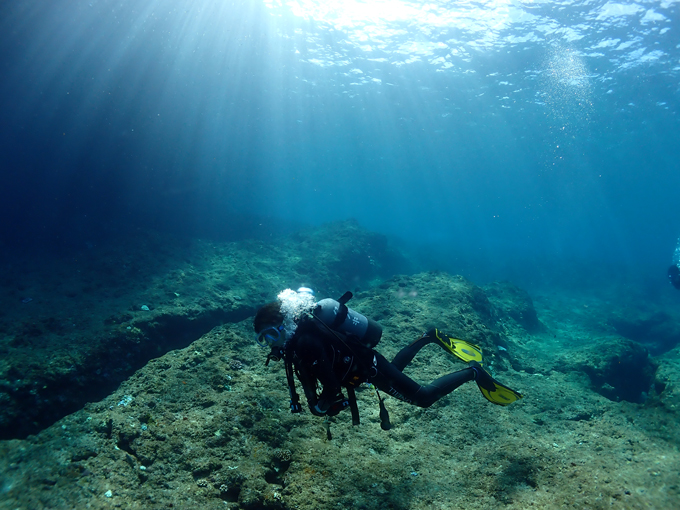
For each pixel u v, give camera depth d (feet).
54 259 31.65
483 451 9.36
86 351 16.88
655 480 7.91
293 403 6.95
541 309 42.68
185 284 26.91
